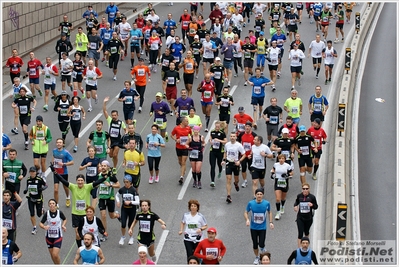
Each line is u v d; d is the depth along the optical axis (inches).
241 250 1972.2
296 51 3255.4
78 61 3129.9
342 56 3971.5
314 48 3457.2
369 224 2154.3
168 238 2032.5
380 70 3895.2
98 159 2170.3
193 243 1790.1
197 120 2429.9
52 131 2807.6
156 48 3592.5
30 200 2047.2
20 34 3732.8
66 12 4338.1
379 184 2460.6
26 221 2148.1
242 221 2133.4
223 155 2314.2
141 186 2349.9
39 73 3189.0
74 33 4340.6
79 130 2610.7
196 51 3467.0
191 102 2593.5
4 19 3550.7
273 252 1957.4
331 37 4421.8
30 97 2645.2
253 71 3609.7
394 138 2910.9
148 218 1824.6
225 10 4569.4
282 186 2114.9
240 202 2250.2
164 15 4881.9
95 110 3048.7
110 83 3432.6
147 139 2336.4
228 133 2822.3
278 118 2549.2
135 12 4992.6
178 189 2335.1
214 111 3058.6
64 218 1841.8
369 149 2785.4
